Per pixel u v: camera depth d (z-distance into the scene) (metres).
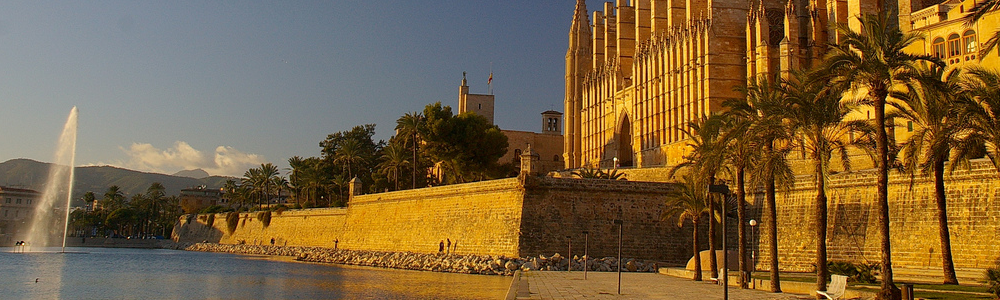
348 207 93.06
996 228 43.12
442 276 59.34
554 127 168.00
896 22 72.12
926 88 33.44
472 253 67.25
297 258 91.38
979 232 44.03
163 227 197.12
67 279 59.69
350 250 88.12
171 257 100.12
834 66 32.06
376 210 86.06
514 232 62.44
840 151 36.69
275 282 55.56
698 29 96.50
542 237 61.94
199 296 45.75
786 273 52.50
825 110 34.00
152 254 112.06
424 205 76.56
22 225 198.25
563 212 62.75
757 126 36.47
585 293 35.31
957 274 41.62
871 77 31.66
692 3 101.19
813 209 55.66
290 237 108.38
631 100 113.88
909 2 68.31
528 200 62.66
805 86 33.91
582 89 135.62
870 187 51.66
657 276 51.06
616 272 57.16
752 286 39.75
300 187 147.25
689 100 97.56
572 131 137.12
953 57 58.94
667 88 103.00
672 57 102.00
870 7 73.88
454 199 71.88
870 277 42.69
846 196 53.25
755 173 36.75
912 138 37.56
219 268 74.38
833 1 82.38
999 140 34.03
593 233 62.50
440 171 127.38
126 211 183.62
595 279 46.69
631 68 121.38
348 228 91.88
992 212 43.53
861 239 51.28
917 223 47.78
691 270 50.47
